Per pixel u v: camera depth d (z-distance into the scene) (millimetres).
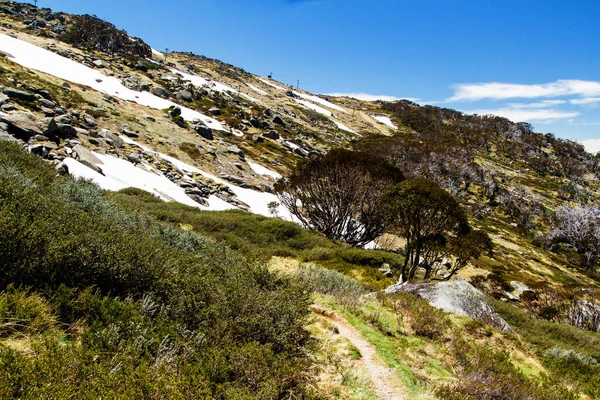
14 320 3551
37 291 4262
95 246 5043
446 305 10773
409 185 15609
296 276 10477
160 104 64875
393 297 10398
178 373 3637
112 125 41344
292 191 30500
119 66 83000
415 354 6797
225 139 62000
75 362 3086
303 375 4797
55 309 4035
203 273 6824
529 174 132375
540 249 66750
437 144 99375
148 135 44250
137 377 3170
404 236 17469
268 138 75938
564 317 24391
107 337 3670
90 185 13508
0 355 2791
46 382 2744
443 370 6453
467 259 16906
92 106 43906
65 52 74250
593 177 144875
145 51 120000
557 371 8867
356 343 6383
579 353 10406
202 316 4910
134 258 5340
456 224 16266
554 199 106250
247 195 41500
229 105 91125
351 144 93000
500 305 14656
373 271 17656
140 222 10336
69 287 4586
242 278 6883
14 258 4203
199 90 92250
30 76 42344
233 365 4062
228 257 9133
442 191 15383
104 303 4301
